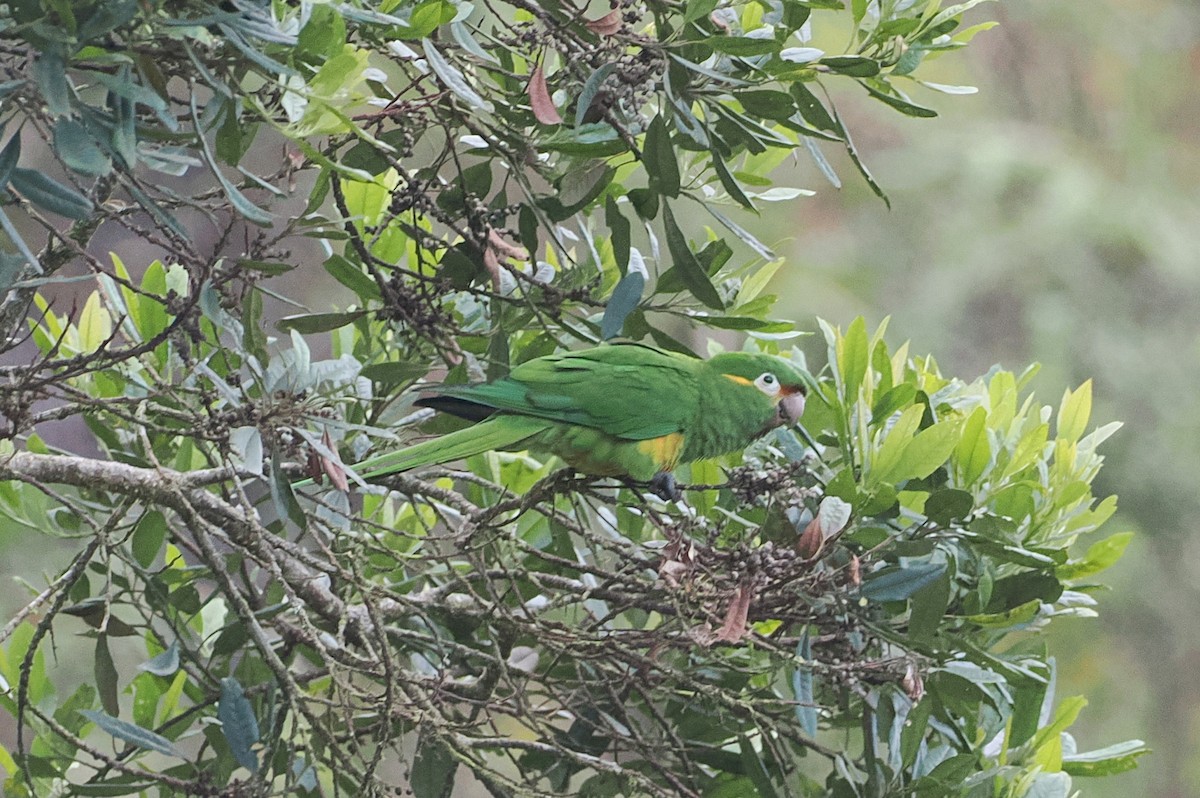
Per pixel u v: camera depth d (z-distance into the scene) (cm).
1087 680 2247
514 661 938
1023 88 2759
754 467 766
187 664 905
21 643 869
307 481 776
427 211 780
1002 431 870
